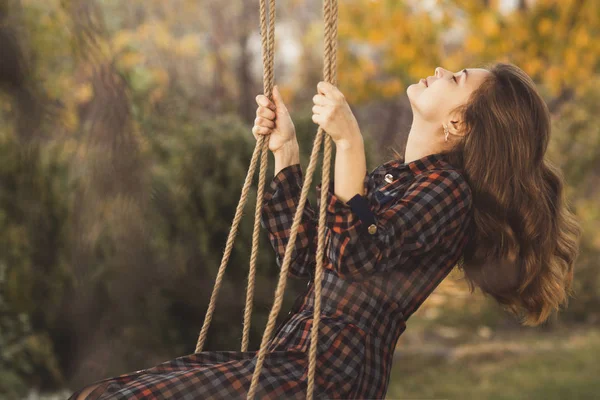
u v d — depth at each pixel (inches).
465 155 92.0
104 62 224.5
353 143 82.4
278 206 95.3
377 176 96.1
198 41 474.3
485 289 95.0
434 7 356.2
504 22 345.7
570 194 371.6
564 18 343.6
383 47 411.5
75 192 222.1
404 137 124.5
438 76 96.5
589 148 383.2
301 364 82.4
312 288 90.5
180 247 214.5
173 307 216.8
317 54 543.5
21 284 227.3
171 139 223.9
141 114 238.1
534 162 92.4
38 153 230.7
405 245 81.7
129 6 455.2
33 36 255.0
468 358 293.3
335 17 84.7
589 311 346.0
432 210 83.8
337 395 81.0
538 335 328.2
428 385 263.4
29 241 228.7
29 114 237.9
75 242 221.6
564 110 391.9
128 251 216.4
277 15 565.9
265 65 96.5
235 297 212.5
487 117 91.8
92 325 223.1
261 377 80.5
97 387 82.8
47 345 225.0
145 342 217.6
